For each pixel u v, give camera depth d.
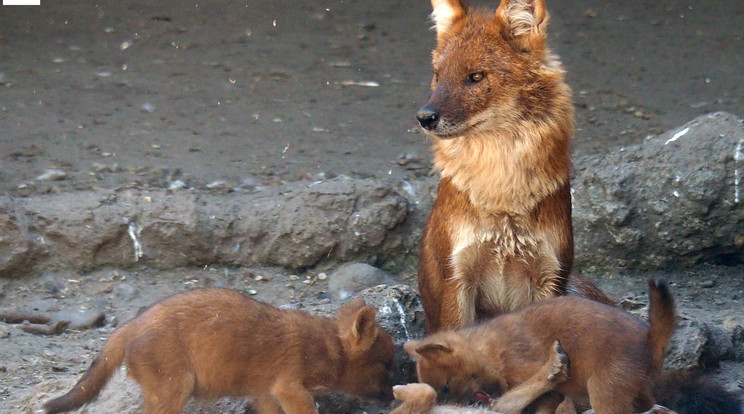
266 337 8.34
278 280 13.09
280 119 17.06
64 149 15.32
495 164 9.96
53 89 18.05
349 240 13.34
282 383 8.35
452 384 9.00
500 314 9.76
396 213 13.47
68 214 12.82
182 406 8.18
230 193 13.92
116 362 8.27
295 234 13.21
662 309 8.38
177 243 13.01
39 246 12.68
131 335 8.21
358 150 15.77
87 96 17.78
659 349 8.48
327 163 15.19
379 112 17.50
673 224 13.27
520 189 9.91
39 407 9.05
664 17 22.47
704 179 13.09
